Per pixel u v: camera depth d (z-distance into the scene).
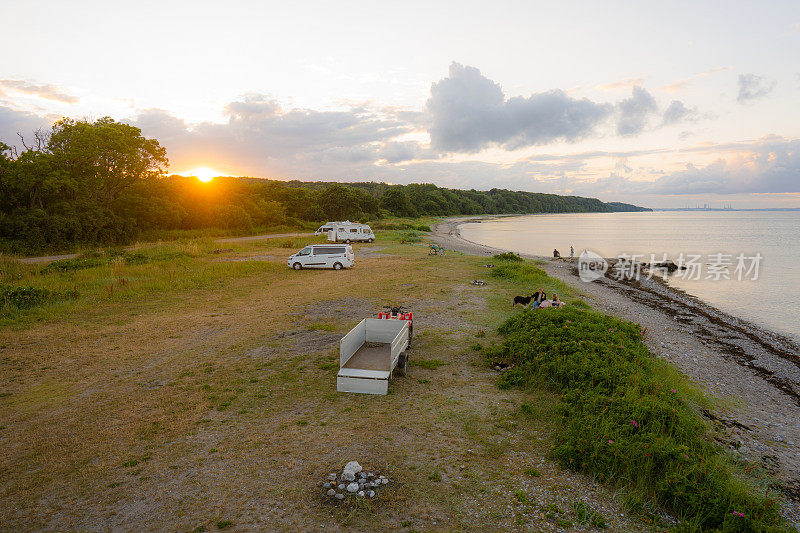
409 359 11.76
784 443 8.85
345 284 23.42
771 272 38.06
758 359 15.20
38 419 8.48
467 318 16.12
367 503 5.78
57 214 38.41
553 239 75.56
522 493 6.11
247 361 11.69
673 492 6.04
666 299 25.94
